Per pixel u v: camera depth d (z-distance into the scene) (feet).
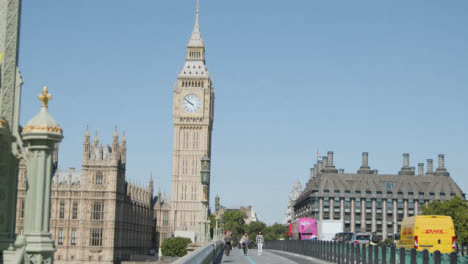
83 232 593.42
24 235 33.58
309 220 337.31
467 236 483.92
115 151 601.62
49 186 34.22
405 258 105.60
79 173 618.85
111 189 597.11
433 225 155.12
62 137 34.63
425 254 94.73
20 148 34.63
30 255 33.24
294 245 269.85
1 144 34.27
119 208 617.21
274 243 373.20
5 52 35.24
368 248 135.23
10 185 34.73
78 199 596.70
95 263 589.32
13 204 34.91
